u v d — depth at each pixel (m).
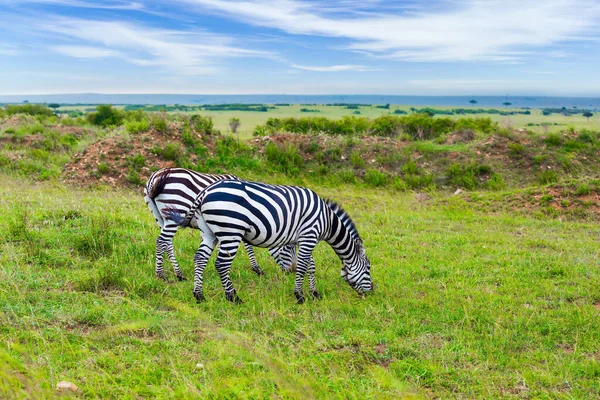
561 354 5.03
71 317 5.26
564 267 7.83
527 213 12.73
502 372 4.69
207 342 4.89
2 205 9.87
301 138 18.48
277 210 6.04
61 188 12.98
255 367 4.44
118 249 7.65
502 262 8.17
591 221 12.12
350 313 6.00
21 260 6.87
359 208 12.80
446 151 18.03
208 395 3.98
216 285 6.73
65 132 20.16
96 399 3.87
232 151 16.88
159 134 16.16
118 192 13.03
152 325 5.16
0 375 3.64
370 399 4.08
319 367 4.52
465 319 5.75
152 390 4.04
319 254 8.38
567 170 17.30
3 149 17.27
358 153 17.66
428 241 9.50
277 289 6.73
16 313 5.26
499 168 17.27
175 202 6.92
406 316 5.86
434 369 4.62
